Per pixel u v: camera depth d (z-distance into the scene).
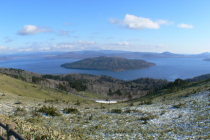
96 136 14.71
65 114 24.53
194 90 50.66
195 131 14.48
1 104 25.09
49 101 45.91
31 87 141.00
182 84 95.62
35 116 19.89
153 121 20.69
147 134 15.11
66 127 16.98
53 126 16.72
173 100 41.59
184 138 13.13
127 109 31.20
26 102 32.88
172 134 14.56
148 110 29.38
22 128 11.58
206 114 19.80
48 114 22.09
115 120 21.67
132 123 19.75
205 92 39.75
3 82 116.19
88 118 22.53
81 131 15.92
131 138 14.12
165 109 29.09
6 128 7.48
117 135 15.02
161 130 16.27
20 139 6.76
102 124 19.27
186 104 30.08
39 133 11.33
